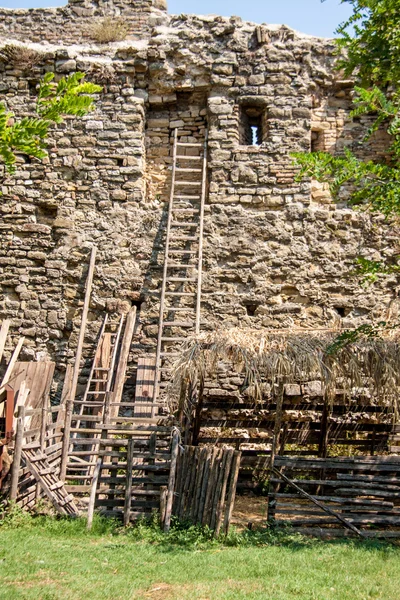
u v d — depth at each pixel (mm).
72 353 12633
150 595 5676
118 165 13094
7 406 8531
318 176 7586
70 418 9000
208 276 12719
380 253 12828
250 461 10609
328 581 6062
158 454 8297
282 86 13164
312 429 10844
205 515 7707
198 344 8695
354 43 7754
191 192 13430
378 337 8680
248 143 13680
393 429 10492
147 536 7566
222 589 5812
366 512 8102
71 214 12992
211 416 12062
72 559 6609
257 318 12602
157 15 13711
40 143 4168
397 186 7297
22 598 5445
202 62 13227
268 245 12812
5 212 13039
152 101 13445
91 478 9211
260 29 13289
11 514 7969
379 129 13328
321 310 12648
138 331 12586
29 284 12898
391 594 5723
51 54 13227
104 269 12820
